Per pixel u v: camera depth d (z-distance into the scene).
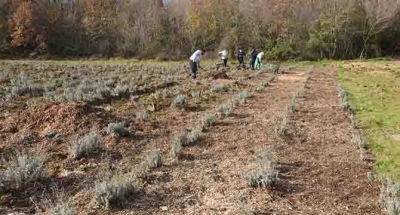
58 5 51.00
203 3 48.34
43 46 46.62
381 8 42.22
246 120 10.23
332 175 6.31
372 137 8.60
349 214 5.00
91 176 6.02
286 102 13.15
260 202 5.29
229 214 4.93
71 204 5.07
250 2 46.44
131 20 50.72
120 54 47.06
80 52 47.94
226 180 6.04
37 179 5.73
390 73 25.44
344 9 42.69
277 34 43.94
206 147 7.75
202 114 11.04
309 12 44.25
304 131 9.08
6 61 39.12
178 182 5.93
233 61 39.34
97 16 49.78
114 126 8.24
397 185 5.58
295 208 5.15
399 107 12.27
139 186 5.72
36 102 12.20
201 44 47.00
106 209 4.98
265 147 7.74
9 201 5.09
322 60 41.47
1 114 10.33
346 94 14.84
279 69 27.86
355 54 43.12
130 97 13.69
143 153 7.32
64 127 8.40
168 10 52.12
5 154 6.95
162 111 11.38
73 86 17.06
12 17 48.38
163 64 35.72
